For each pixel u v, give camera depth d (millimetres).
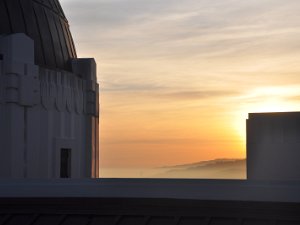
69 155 39250
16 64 34500
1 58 34562
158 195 24188
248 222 22297
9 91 34250
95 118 42531
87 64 41938
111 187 24922
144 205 24094
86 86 41531
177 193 23938
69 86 39344
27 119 35188
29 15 38875
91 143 41531
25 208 25172
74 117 39875
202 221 22766
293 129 32969
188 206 23516
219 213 22906
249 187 23062
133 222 23484
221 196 23312
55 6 42875
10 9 37531
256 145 33656
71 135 39375
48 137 36969
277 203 22406
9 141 34094
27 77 35062
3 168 33969
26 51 35438
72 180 25688
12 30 37094
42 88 36531
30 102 35156
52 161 37344
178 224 22812
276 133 33312
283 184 22875
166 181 24203
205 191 23594
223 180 23438
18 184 25797
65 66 41562
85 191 25172
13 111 34344
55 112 37812
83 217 24250
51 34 40656
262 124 33656
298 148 32812
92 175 41719
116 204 24453
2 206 25375
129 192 24656
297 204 22172
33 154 35562
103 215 24172
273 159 33250
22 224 24188
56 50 40719
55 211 24766
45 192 25531
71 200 24969
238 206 22875
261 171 33469
